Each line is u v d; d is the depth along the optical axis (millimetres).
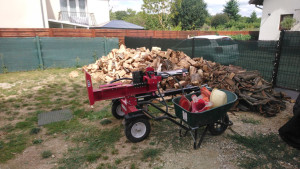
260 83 5848
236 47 7867
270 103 5352
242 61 7805
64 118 5320
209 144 3975
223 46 8312
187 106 3816
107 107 6051
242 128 4559
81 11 21703
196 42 9398
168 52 8508
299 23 14133
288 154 3578
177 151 3766
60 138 4336
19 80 9492
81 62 13578
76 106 6191
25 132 4609
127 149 3871
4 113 5695
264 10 16484
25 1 15812
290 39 6285
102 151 3803
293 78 6398
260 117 5117
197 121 3543
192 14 41938
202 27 45656
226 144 3959
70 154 3746
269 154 3572
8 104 6379
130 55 9594
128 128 3910
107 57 11070
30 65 12016
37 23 16500
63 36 13914
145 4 29031
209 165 3359
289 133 3730
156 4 28953
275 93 5703
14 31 12383
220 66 7184
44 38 12125
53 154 3762
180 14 41719
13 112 5754
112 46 14633
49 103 6438
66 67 13172
